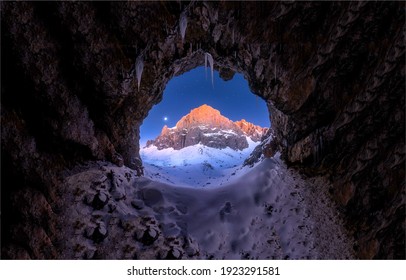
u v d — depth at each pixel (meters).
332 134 7.51
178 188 8.61
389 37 6.19
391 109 6.51
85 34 5.93
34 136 5.95
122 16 6.04
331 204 7.60
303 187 8.21
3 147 5.36
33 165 5.75
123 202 7.04
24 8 5.32
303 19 6.50
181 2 6.23
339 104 7.24
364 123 6.96
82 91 6.66
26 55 5.59
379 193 6.75
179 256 6.54
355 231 7.06
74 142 6.65
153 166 12.83
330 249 7.11
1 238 5.13
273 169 9.01
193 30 7.36
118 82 6.67
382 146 6.70
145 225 6.77
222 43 7.53
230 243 7.30
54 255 5.62
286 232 7.51
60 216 5.96
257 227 7.66
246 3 6.40
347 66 6.87
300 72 7.08
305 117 7.90
